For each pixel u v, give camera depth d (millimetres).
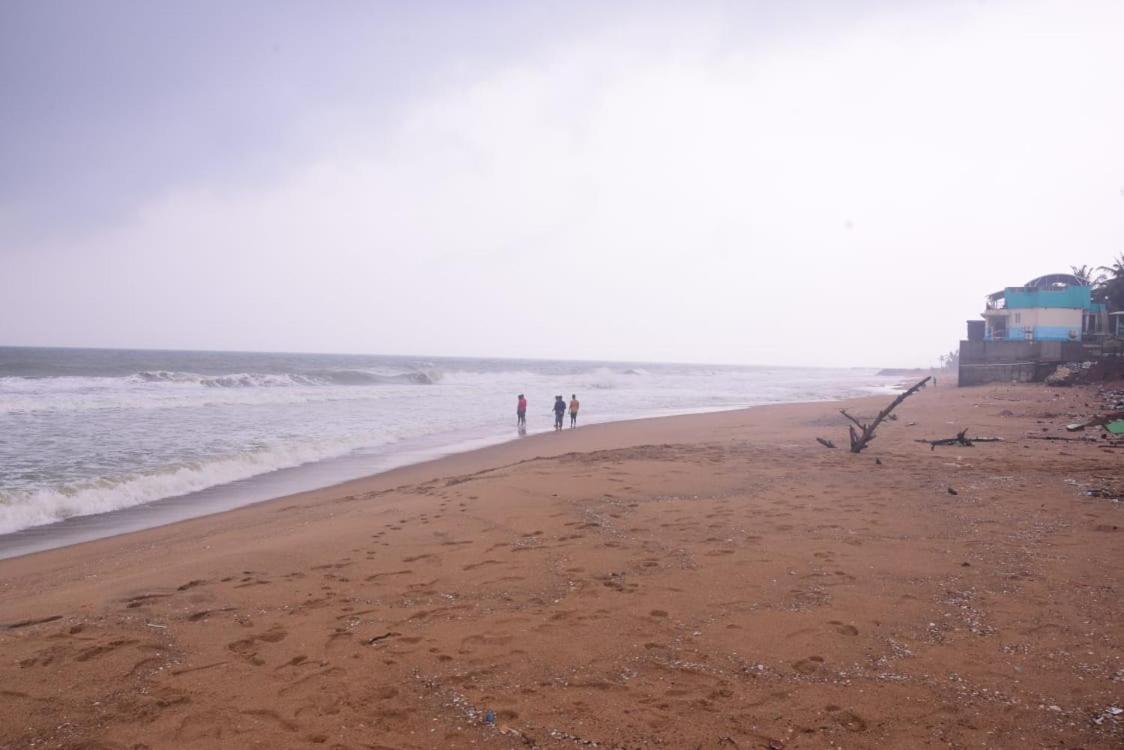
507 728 3424
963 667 3961
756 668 4031
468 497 9328
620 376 73438
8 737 3371
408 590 5602
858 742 3229
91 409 24359
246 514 10281
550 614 4969
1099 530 6820
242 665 4188
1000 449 12930
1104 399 22172
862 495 8867
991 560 5953
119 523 10055
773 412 27750
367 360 143750
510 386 50594
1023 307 39938
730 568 5941
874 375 111438
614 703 3654
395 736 3367
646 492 9422
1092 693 3611
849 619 4730
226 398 30312
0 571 7363
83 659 4293
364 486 12773
